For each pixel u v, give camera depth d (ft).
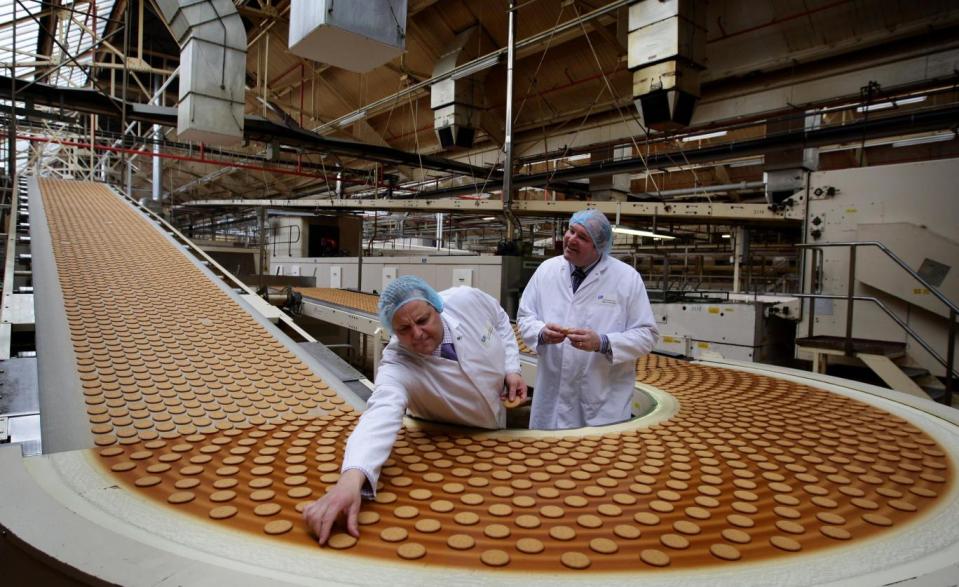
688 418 5.13
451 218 42.80
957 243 11.93
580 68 22.18
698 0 15.12
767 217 15.07
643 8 15.17
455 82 21.83
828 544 2.72
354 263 26.25
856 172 13.53
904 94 16.89
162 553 2.39
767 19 17.01
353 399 5.36
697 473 3.68
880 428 4.83
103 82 33.76
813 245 11.23
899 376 10.64
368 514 2.98
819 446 4.31
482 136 29.12
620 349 5.94
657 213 16.71
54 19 25.50
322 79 29.37
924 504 3.24
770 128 19.43
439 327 4.21
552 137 26.30
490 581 2.34
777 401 5.88
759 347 14.28
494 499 3.23
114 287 8.95
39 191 17.54
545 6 19.99
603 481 3.49
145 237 13.01
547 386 6.79
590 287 6.56
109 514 2.83
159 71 24.47
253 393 5.29
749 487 3.45
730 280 34.91
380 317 4.35
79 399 4.80
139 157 41.60
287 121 24.25
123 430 4.16
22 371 6.24
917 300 12.35
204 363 6.05
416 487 3.42
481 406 4.71
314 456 3.85
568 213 20.21
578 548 2.66
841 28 16.29
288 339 7.34
